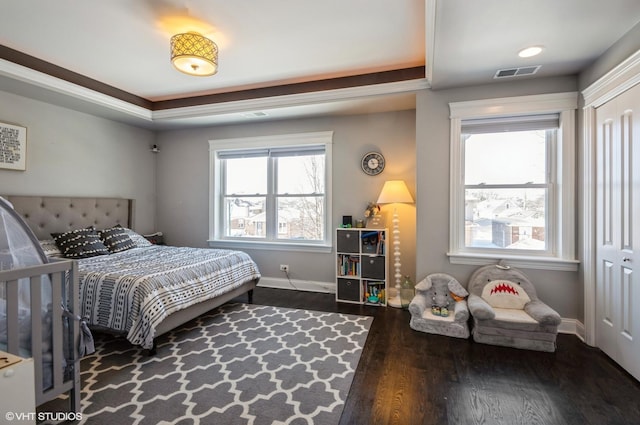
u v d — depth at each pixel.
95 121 4.12
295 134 4.30
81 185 3.96
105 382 2.05
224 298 3.28
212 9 2.24
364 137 4.05
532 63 2.59
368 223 4.01
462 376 2.13
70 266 1.69
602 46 2.32
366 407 1.80
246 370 2.21
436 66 2.65
